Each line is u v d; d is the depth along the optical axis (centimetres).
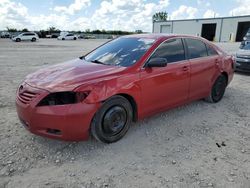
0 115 456
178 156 334
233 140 385
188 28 5350
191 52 474
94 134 340
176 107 471
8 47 2509
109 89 334
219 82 558
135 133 396
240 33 4562
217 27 4856
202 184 277
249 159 331
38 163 310
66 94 309
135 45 426
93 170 299
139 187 270
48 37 6328
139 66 376
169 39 435
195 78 474
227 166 313
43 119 310
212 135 400
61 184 273
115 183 276
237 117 482
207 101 562
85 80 326
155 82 393
